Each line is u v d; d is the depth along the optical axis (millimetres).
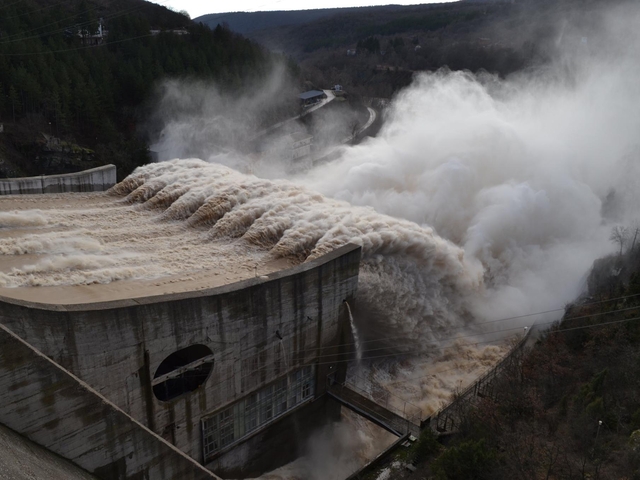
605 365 29891
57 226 40250
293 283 30047
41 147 82000
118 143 90562
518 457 23375
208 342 27422
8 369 18797
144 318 24812
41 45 92812
